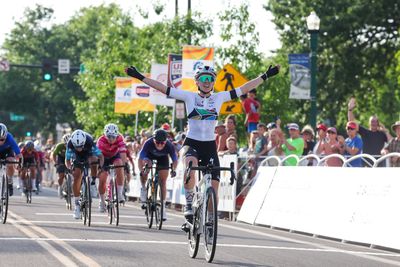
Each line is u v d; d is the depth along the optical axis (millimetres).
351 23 84750
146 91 56312
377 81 89375
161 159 29594
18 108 167750
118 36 77875
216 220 19719
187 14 70062
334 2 85750
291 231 29750
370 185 26188
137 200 49125
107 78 77562
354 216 26500
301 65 44125
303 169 30266
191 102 21641
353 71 87062
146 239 24594
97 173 31391
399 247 24000
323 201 28406
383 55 87688
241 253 21859
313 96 44156
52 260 19234
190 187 21359
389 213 24938
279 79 67438
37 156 55594
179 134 45531
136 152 49594
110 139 31156
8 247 21578
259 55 66188
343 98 87562
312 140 36625
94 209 39156
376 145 34219
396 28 86875
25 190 45750
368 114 102500
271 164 34438
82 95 164250
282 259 20875
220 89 42281
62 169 47375
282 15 88438
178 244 23484
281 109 67125
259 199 33031
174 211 40469
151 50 71750
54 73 162375
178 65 47469
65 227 28000
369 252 23453
